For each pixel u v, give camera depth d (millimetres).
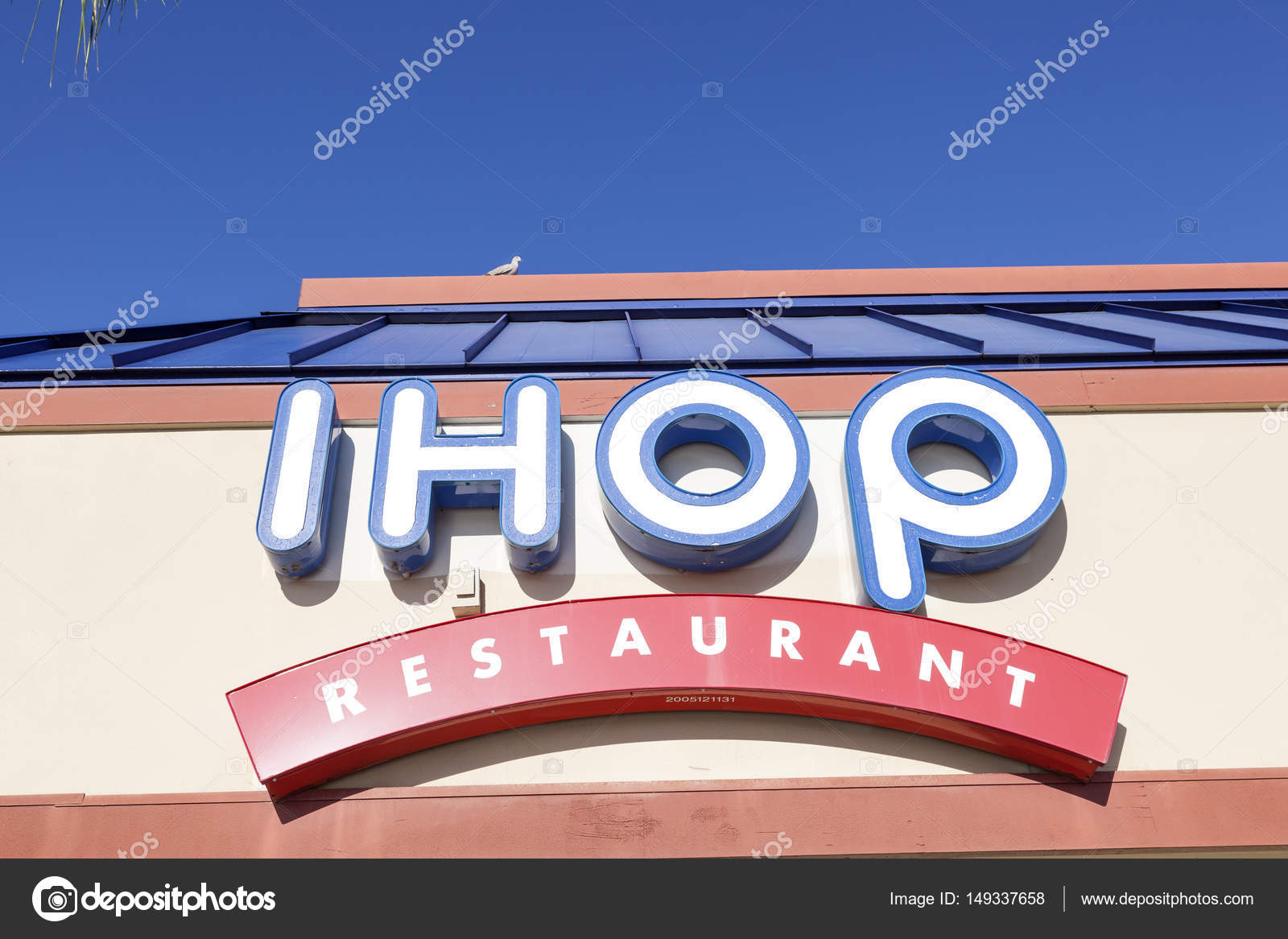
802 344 13617
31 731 9969
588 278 20281
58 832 9430
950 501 10891
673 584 10953
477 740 10000
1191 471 11836
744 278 20406
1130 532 11422
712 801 9625
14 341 15164
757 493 10859
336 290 20125
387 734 9594
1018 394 11586
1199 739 10289
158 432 11766
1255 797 9859
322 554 10859
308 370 12727
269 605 10695
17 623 10492
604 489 10828
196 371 12430
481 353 14727
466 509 11281
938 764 10000
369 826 9484
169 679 10289
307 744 9539
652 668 9922
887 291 20281
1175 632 10867
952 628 10258
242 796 9656
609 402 12305
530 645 10047
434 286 20156
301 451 11031
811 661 10008
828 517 11406
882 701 9828
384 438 11102
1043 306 19172
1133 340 13547
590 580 10938
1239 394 12328
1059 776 9922
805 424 12172
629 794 9641
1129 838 9609
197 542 11047
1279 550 11367
